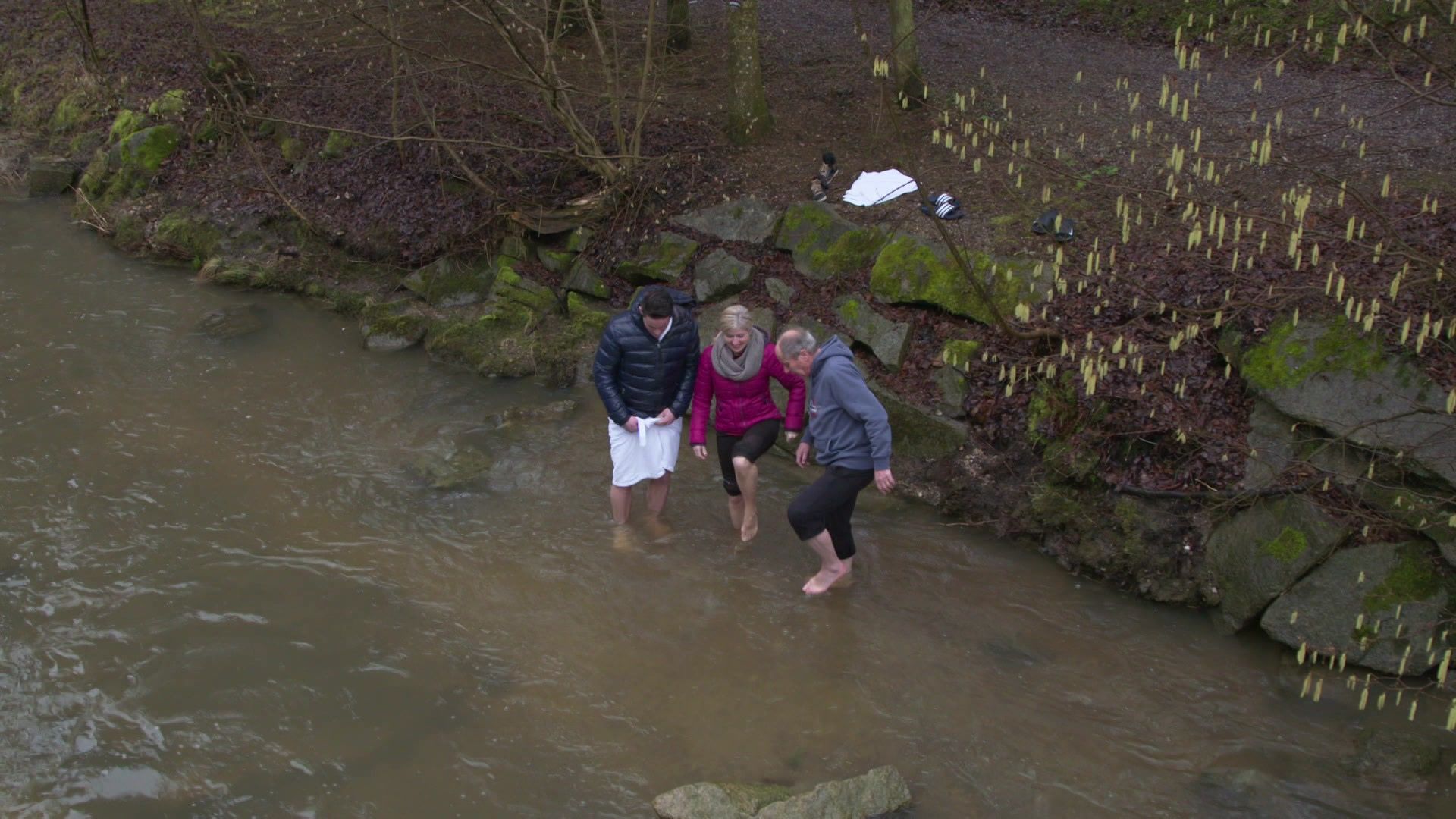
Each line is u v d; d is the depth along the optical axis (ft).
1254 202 27.71
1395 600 19.51
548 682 19.62
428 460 26.53
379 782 17.33
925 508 24.89
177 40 48.88
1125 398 23.56
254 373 30.45
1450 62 34.86
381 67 42.55
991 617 21.52
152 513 23.94
